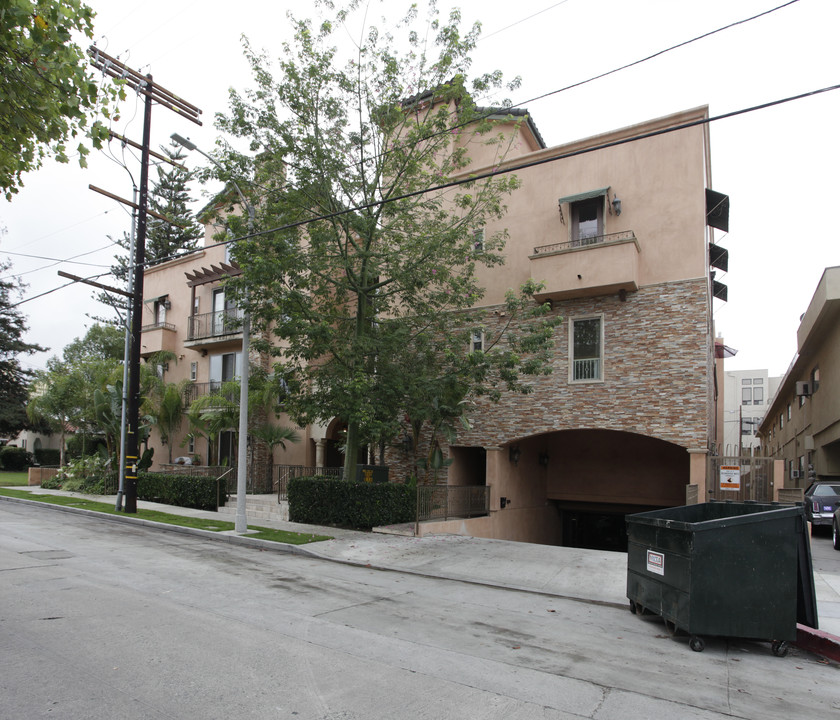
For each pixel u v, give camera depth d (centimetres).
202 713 436
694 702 502
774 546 647
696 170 1562
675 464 1866
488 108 1486
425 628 698
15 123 786
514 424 1733
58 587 831
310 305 1460
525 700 487
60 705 441
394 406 1484
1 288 4012
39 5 705
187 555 1155
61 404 2812
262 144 1442
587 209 1698
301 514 1619
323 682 507
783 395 3522
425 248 1454
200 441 2631
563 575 1036
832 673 595
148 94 1797
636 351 1577
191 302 2788
